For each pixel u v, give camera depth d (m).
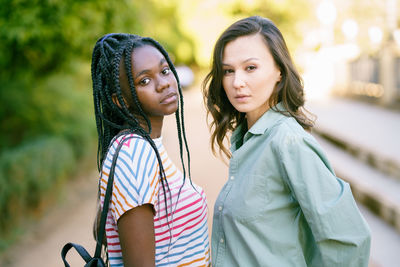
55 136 5.54
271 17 17.25
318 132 7.42
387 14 10.93
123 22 4.23
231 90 1.42
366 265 1.26
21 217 4.21
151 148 1.25
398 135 6.13
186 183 1.38
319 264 1.38
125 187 1.17
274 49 1.38
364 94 10.48
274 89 1.45
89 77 8.52
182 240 1.33
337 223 1.22
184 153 7.47
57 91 6.43
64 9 3.60
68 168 5.50
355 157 5.72
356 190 4.52
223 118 1.62
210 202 4.67
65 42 3.90
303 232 1.39
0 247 3.70
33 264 3.49
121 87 1.28
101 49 1.27
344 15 16.23
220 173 5.99
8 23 3.54
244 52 1.37
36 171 4.46
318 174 1.26
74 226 4.35
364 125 7.21
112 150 1.25
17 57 4.18
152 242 1.20
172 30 20.45
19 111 5.91
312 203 1.23
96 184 5.94
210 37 17.91
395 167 4.62
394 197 3.98
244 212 1.35
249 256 1.36
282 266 1.33
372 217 4.03
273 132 1.37
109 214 1.29
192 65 24.02
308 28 17.22
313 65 14.65
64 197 5.12
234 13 17.89
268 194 1.34
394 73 8.99
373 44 13.27
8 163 4.11
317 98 11.83
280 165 1.31
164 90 1.28
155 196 1.23
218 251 1.45
